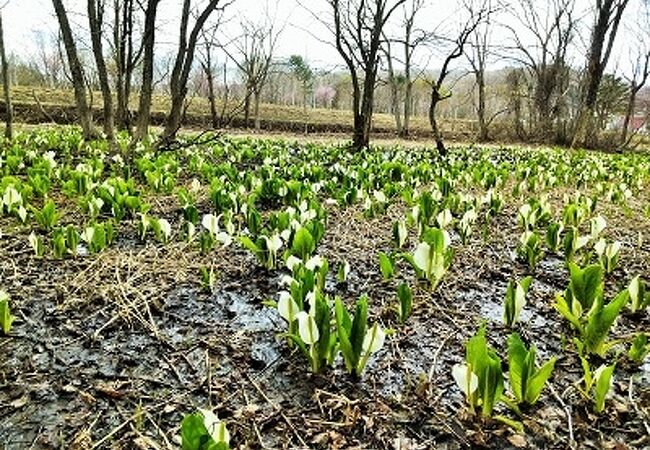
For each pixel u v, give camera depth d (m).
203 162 4.51
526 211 2.68
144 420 1.19
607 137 12.60
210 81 10.84
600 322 1.42
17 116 10.55
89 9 4.86
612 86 14.04
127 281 1.94
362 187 3.58
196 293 1.91
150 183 3.58
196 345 1.53
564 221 2.76
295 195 3.20
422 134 14.29
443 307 1.85
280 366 1.42
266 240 2.07
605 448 1.12
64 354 1.46
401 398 1.29
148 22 5.24
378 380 1.37
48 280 1.95
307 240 1.91
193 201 3.08
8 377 1.33
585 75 12.59
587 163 6.29
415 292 1.96
